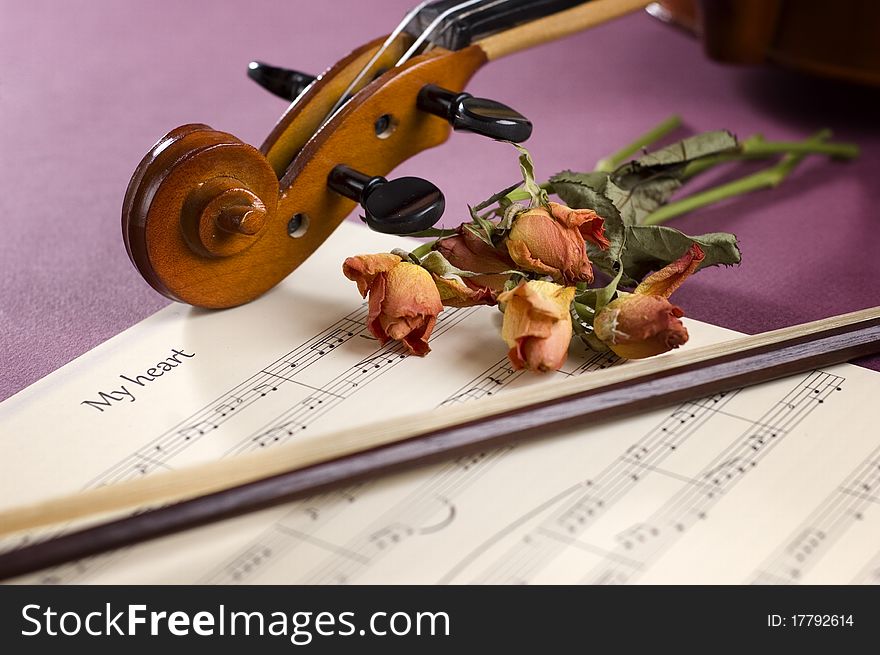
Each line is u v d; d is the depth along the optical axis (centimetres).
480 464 46
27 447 46
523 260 48
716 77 70
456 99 51
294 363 50
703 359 48
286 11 79
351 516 44
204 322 51
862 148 64
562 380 47
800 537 44
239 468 44
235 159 49
